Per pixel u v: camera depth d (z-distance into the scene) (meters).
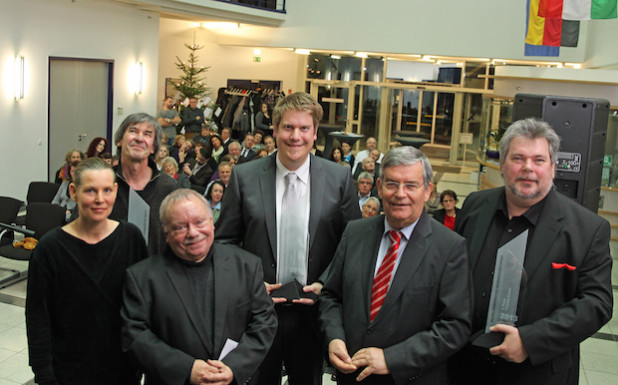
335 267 2.95
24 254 6.28
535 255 2.67
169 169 7.79
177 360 2.57
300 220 3.17
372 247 2.82
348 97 17.33
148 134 3.29
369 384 2.72
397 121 17.34
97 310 2.79
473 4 13.59
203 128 12.70
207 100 16.30
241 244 3.43
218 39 16.22
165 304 2.65
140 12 12.52
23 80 9.68
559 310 2.58
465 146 17.19
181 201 2.62
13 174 9.70
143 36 12.71
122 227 2.90
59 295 2.75
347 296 2.82
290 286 3.05
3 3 9.16
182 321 2.65
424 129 17.30
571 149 3.43
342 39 14.55
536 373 2.66
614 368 5.27
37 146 10.19
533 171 2.62
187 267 2.71
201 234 2.63
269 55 18.42
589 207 3.57
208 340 2.67
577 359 2.85
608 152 9.94
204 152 9.50
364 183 7.50
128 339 2.61
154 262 2.72
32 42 9.83
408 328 2.66
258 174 3.24
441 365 2.73
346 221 3.31
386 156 2.69
